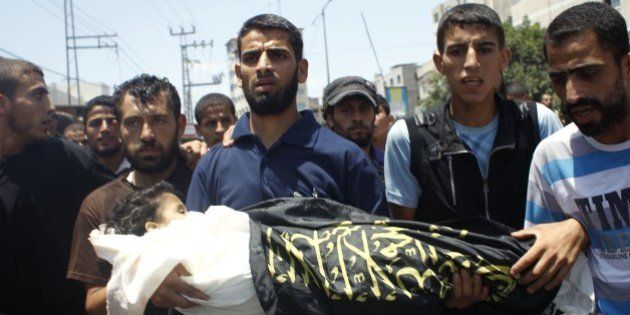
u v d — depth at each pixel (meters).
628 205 2.07
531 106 2.80
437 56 2.96
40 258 3.01
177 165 3.29
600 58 1.96
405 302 1.84
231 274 1.96
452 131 2.76
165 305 1.99
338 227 2.07
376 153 4.54
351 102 3.89
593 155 2.17
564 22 2.04
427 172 2.78
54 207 3.11
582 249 2.13
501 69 2.80
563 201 2.27
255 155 2.63
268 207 2.26
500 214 2.74
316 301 1.90
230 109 5.53
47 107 3.16
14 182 3.03
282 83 2.58
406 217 2.89
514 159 2.71
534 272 1.92
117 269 2.07
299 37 2.71
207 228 2.11
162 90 3.07
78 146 3.43
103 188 2.93
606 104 1.99
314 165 2.57
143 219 2.37
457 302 1.98
